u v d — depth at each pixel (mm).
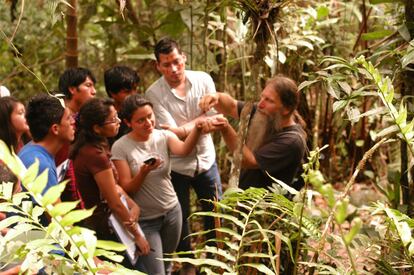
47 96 2443
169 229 3176
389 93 2047
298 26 4105
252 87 2439
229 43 4719
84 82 3207
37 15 5230
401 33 2477
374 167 5027
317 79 2438
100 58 5406
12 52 5195
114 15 4594
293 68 4297
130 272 1538
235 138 2957
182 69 3469
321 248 1961
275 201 2090
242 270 2244
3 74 5227
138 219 3008
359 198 4445
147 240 3035
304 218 2090
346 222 3502
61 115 2420
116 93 3340
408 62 2279
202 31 4453
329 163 5055
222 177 4793
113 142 3348
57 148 2469
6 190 1600
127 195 2975
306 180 1847
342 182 5117
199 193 3639
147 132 2986
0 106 2768
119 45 4848
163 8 4855
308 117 4734
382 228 2398
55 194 1360
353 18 4859
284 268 2416
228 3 2445
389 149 4699
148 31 4469
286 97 2789
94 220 2824
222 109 3389
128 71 3357
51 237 1576
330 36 4523
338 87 2352
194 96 3512
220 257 2230
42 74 5484
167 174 3105
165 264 3297
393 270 2076
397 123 1993
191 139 3033
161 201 3070
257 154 2820
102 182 2746
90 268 1473
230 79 4820
